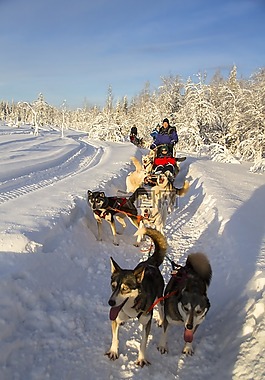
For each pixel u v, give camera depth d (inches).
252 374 135.0
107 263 254.5
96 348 159.8
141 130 2043.6
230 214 336.8
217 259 254.5
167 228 356.2
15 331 152.9
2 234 216.8
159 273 175.0
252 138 1040.8
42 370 139.9
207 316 187.8
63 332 165.8
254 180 605.6
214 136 1333.7
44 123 3506.4
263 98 1074.7
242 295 184.9
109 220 294.8
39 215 278.1
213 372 148.7
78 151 1090.7
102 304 196.9
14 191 430.3
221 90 1441.9
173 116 1632.6
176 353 160.7
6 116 5034.5
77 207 328.8
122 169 639.8
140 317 150.4
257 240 262.5
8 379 130.8
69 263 225.9
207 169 706.2
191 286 154.6
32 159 772.0
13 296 164.4
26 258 196.9
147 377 144.9
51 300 183.8
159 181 346.0
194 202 470.3
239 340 155.3
